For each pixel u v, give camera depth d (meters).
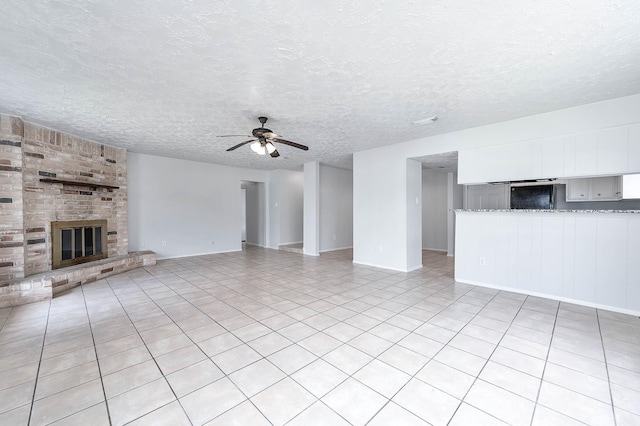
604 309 3.16
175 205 6.51
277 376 1.91
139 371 1.97
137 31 1.88
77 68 2.37
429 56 2.20
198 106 3.22
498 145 3.86
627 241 3.04
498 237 3.96
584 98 3.04
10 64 2.30
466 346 2.31
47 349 2.28
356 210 5.84
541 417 1.53
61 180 4.07
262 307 3.24
